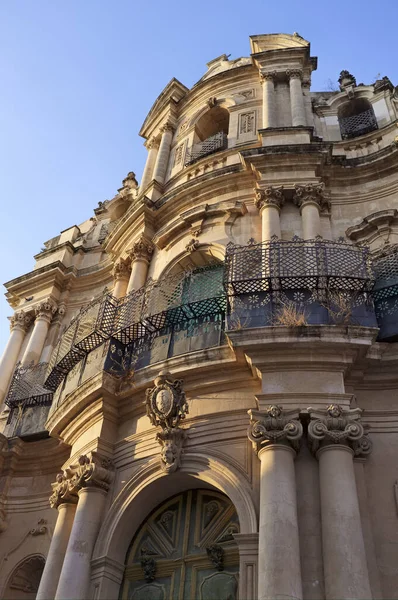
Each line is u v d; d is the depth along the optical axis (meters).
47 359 17.64
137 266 15.72
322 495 8.37
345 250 10.89
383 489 8.99
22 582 13.14
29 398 15.00
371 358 9.82
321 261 10.75
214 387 10.53
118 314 12.65
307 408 9.11
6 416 15.93
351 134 16.95
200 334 11.27
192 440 10.13
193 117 19.44
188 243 14.52
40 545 13.12
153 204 16.38
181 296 12.88
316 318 9.92
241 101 18.50
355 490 8.40
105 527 10.10
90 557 9.86
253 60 18.86
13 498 14.08
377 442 9.51
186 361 10.61
